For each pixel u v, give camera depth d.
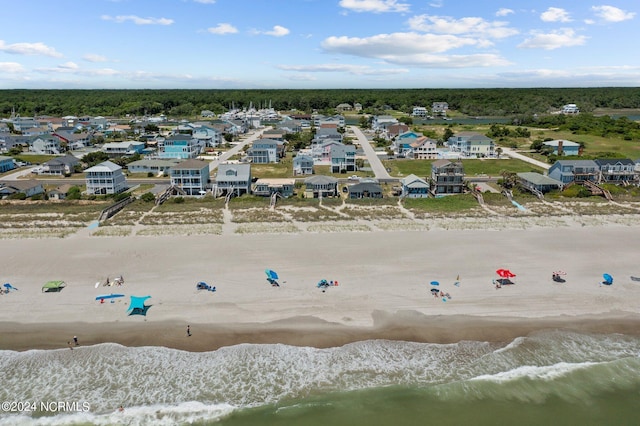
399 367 36.88
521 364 37.44
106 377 35.53
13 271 52.16
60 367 36.56
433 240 62.78
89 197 85.88
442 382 35.41
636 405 33.38
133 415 31.84
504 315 43.78
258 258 56.16
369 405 33.03
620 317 43.72
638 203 81.00
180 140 132.12
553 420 32.00
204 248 59.50
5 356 37.69
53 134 152.00
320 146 132.50
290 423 31.28
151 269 52.91
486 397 33.94
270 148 127.19
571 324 42.59
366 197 86.00
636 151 137.75
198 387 34.56
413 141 137.12
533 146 143.00
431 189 93.56
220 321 42.44
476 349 39.06
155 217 73.12
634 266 54.22
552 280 50.44
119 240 62.62
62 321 42.28
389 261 55.38
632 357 38.34
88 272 52.03
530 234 65.38
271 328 41.50
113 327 41.44
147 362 37.16
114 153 138.88
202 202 82.75
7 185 88.69
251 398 33.53
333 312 43.94
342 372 36.25
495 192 87.56
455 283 49.56
